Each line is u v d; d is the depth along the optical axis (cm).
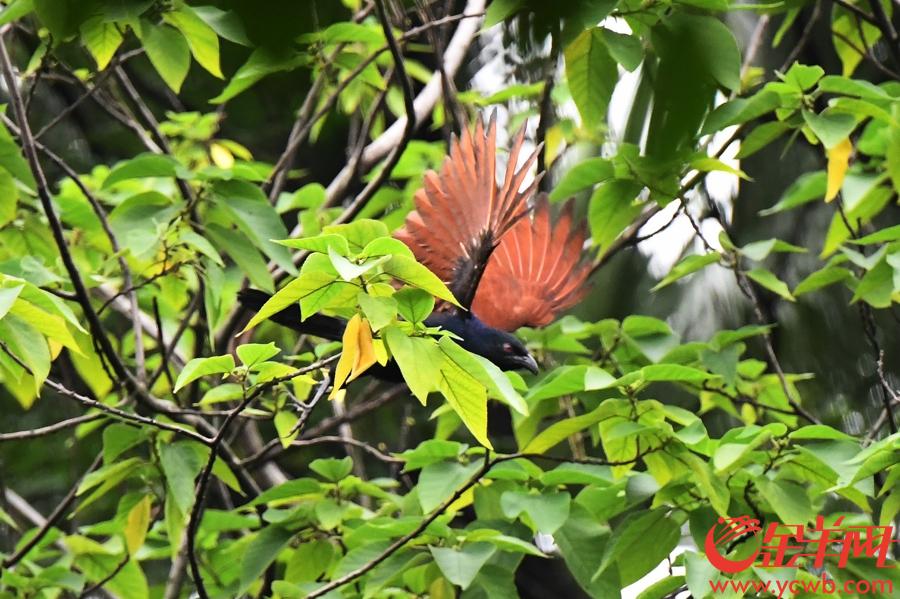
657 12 694
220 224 968
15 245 1095
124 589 1012
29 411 1605
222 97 899
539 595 1689
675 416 767
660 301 1420
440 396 1577
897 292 948
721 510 740
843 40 1047
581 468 876
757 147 911
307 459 1627
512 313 1069
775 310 1388
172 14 773
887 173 966
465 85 1455
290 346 1373
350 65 1030
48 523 963
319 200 1171
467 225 794
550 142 1271
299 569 923
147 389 982
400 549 823
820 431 761
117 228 928
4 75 857
